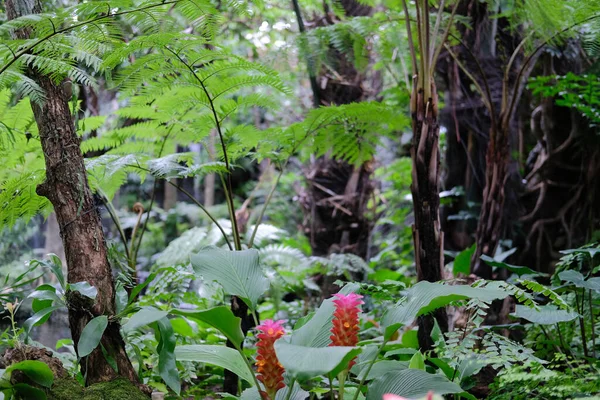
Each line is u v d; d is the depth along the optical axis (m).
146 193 7.71
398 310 1.54
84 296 1.71
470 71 3.58
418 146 2.26
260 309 4.21
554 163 3.61
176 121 2.66
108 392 1.64
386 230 5.32
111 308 1.75
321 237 4.07
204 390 2.46
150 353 2.44
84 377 1.73
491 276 2.69
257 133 2.62
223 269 1.68
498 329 2.56
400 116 2.80
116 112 2.66
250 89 4.76
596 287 1.96
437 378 1.55
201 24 2.06
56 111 1.76
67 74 1.77
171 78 2.24
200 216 7.06
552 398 1.78
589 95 3.16
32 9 1.84
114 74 2.39
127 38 2.58
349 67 3.83
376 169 4.84
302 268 3.72
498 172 2.71
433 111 2.26
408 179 4.80
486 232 2.71
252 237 2.39
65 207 1.74
